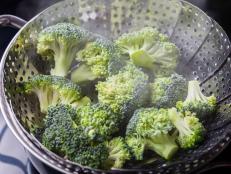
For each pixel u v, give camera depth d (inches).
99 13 13.4
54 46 12.2
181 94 11.5
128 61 12.5
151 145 10.5
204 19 12.5
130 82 11.3
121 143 10.4
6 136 12.6
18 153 12.2
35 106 11.6
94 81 12.1
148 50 12.5
